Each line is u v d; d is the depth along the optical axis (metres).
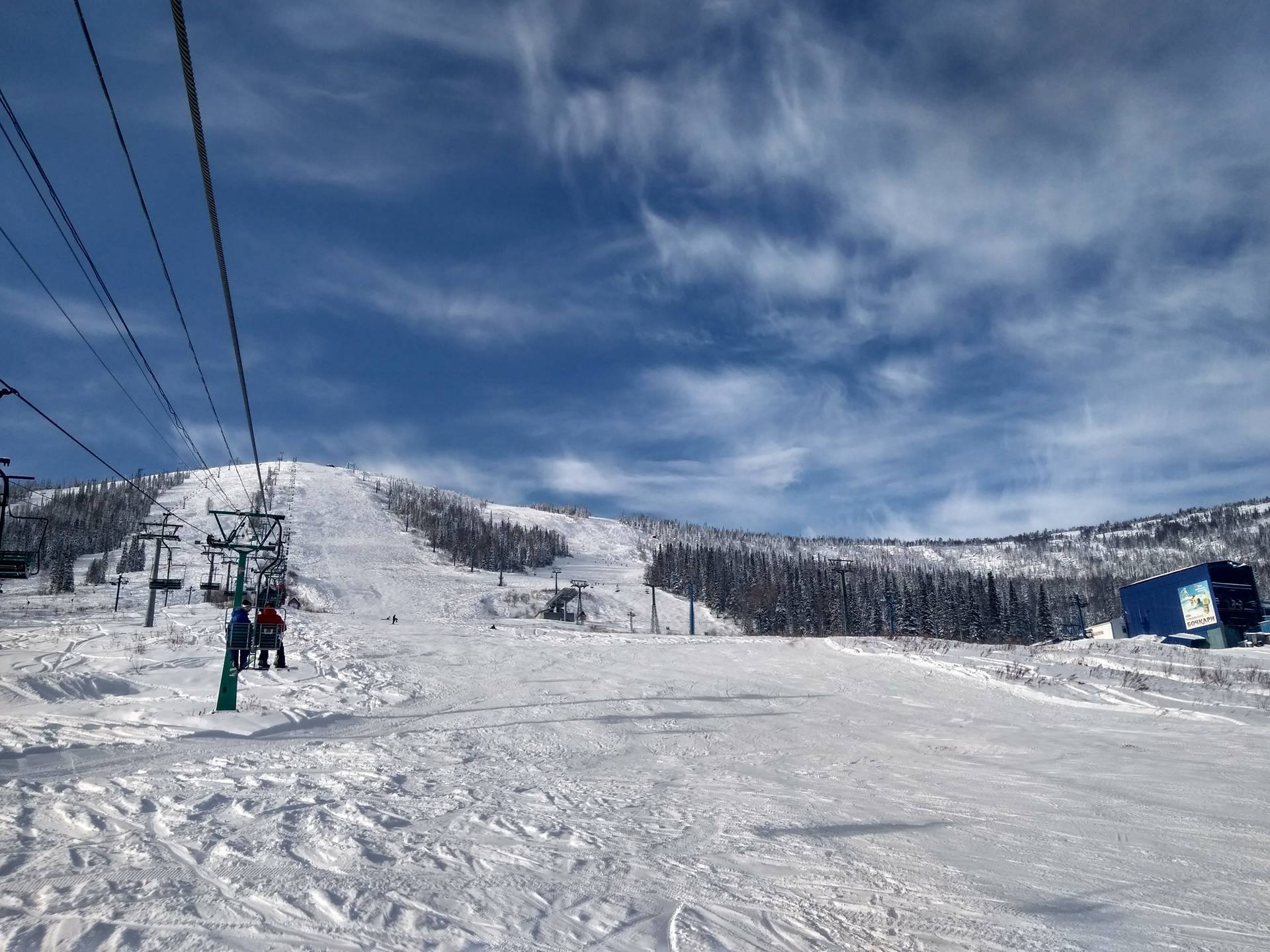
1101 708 17.30
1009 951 4.68
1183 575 39.78
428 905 5.25
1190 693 18.80
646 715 16.25
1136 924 5.17
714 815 8.20
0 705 15.23
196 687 19.45
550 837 7.18
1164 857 6.77
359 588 103.75
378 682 20.94
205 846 6.48
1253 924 5.20
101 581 95.06
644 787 9.74
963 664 22.69
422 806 8.30
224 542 17.19
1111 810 8.60
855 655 25.88
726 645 30.52
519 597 109.31
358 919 4.93
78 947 4.34
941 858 6.68
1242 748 12.80
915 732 14.49
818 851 6.87
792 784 10.01
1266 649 27.11
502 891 5.62
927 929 5.03
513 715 16.22
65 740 11.84
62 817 7.33
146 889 5.34
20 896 5.14
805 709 17.33
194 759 10.86
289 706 16.95
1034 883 6.03
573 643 31.89
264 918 4.89
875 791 9.58
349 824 7.36
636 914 5.24
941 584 107.81
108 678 19.12
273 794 8.66
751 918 5.20
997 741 13.50
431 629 38.12
